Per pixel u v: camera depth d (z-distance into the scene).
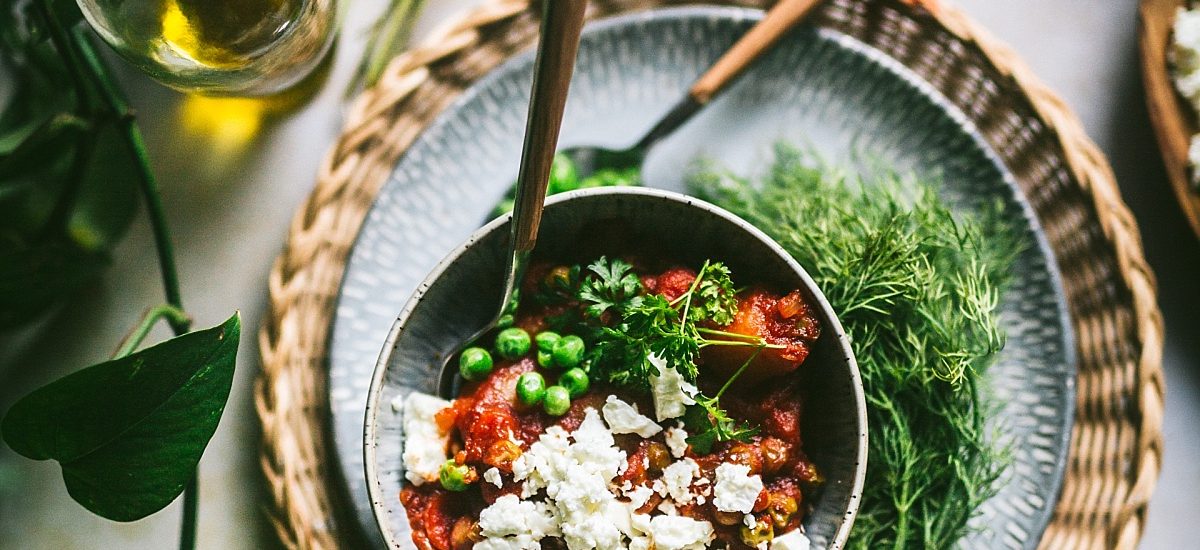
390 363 0.45
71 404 0.42
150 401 0.42
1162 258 0.54
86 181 0.53
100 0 0.46
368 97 0.51
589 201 0.45
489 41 0.53
